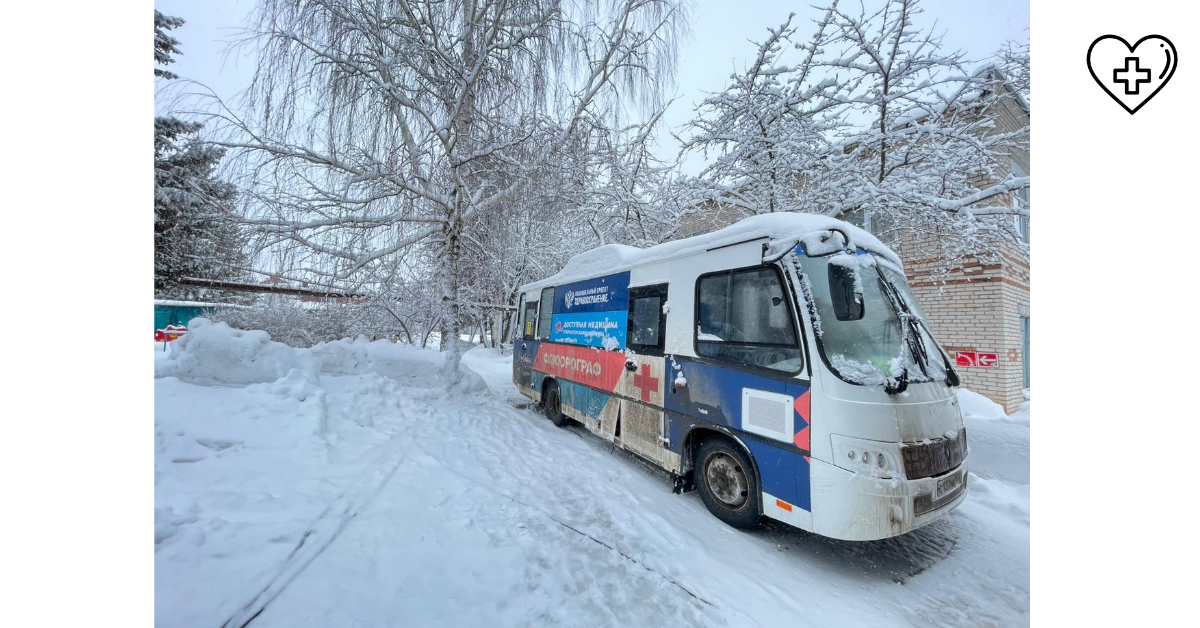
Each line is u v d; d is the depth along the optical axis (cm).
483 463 492
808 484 315
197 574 244
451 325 852
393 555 286
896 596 300
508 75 745
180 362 574
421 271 1077
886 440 298
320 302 1144
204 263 782
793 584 301
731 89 782
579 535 334
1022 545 368
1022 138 696
